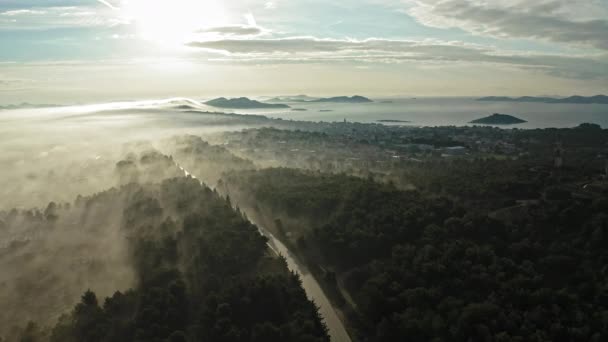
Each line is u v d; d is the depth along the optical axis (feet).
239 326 377.71
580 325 357.41
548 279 420.77
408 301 407.23
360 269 477.36
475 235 490.90
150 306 380.99
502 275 416.05
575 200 530.27
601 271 413.80
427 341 370.32
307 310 400.47
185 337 355.97
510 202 565.94
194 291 415.85
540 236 483.92
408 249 473.67
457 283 414.41
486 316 366.84
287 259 525.75
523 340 343.67
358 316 424.46
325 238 529.45
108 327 368.07
